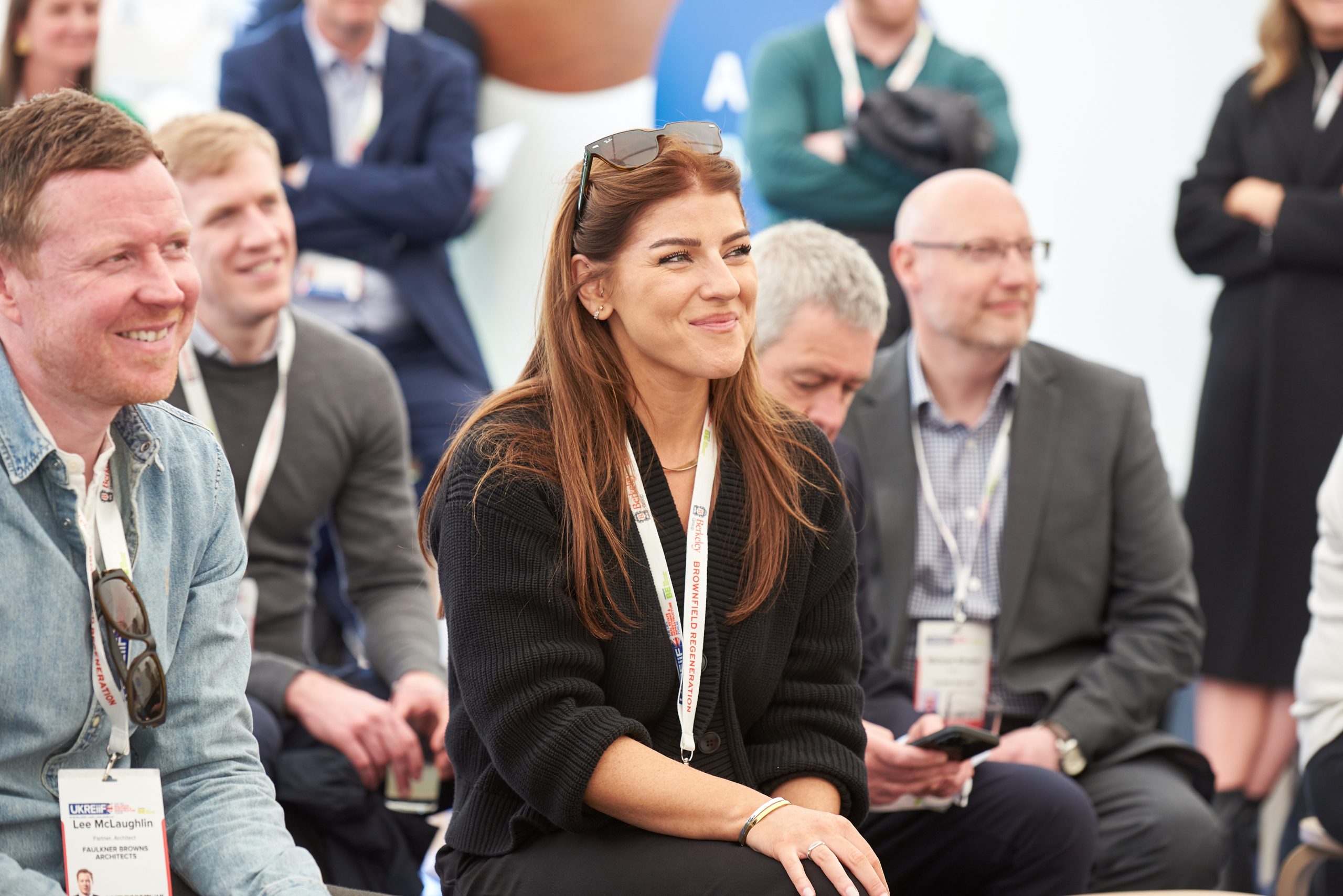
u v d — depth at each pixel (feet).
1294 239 16.84
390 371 13.15
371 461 12.85
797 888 6.94
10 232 6.56
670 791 7.25
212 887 7.14
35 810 6.93
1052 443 12.55
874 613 11.61
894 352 13.07
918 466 12.55
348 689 11.54
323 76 18.97
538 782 7.28
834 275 10.67
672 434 8.11
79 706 7.00
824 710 8.21
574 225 7.85
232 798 7.43
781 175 18.19
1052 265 23.45
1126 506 12.60
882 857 10.98
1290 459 16.92
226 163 11.74
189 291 6.93
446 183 18.80
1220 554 17.22
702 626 7.82
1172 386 23.45
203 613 7.57
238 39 20.40
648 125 22.09
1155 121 23.11
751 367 8.27
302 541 12.53
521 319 22.24
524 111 22.04
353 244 18.63
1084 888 10.59
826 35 19.04
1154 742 12.05
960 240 12.37
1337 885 14.17
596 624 7.58
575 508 7.54
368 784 11.25
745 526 8.04
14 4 16.97
